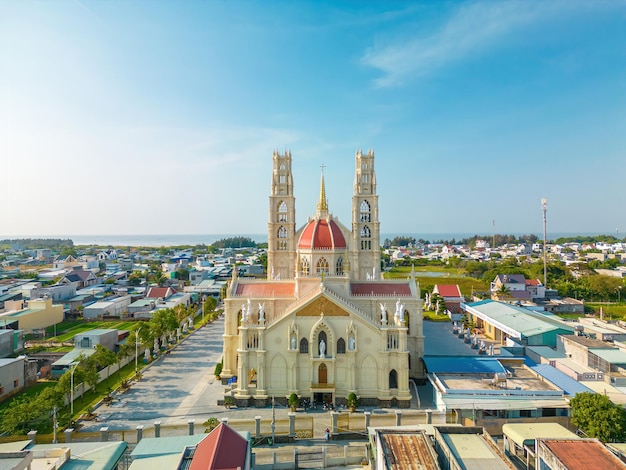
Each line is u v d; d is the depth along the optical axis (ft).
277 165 388.37
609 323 370.73
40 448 159.33
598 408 180.86
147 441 166.91
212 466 128.57
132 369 314.35
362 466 181.98
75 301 541.75
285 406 249.34
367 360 253.44
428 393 268.62
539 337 310.04
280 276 384.47
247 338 255.50
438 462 147.54
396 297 290.35
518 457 176.76
